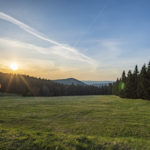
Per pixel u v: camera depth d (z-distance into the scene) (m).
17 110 23.67
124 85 60.69
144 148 7.48
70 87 142.50
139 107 27.05
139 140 9.25
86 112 22.05
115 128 13.17
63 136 8.67
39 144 7.15
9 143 7.28
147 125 14.02
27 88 103.31
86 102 38.22
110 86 139.00
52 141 7.64
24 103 35.09
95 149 6.99
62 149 6.77
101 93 145.00
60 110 23.91
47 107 27.66
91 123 15.16
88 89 145.75
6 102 37.94
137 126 13.74
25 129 12.48
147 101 36.38
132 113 20.59
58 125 14.27
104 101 41.16
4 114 19.66
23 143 7.30
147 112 21.36
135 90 49.94
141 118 17.20
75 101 41.50
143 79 41.12
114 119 16.95
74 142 7.55
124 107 27.48
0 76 128.38
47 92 103.62
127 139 9.48
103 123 15.09
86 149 7.00
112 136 11.07
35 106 29.17
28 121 15.81
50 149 6.77
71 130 12.49
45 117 18.20
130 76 54.06
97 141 8.09
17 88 107.31
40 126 13.80
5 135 8.45
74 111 22.88
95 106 29.36
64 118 17.75
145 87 39.56
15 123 14.84
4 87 109.75
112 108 26.30
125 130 12.52
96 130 12.59
